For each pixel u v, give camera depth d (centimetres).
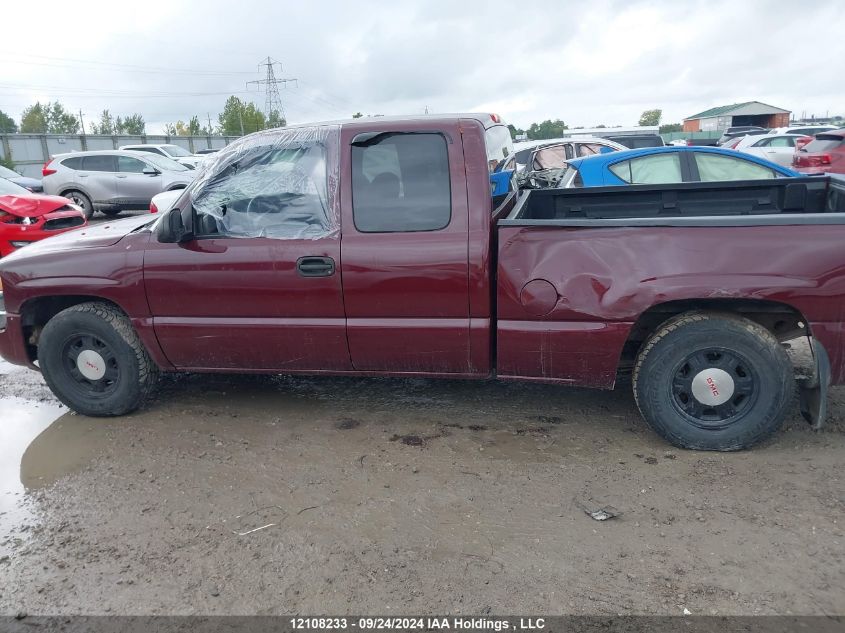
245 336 399
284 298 386
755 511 311
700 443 365
